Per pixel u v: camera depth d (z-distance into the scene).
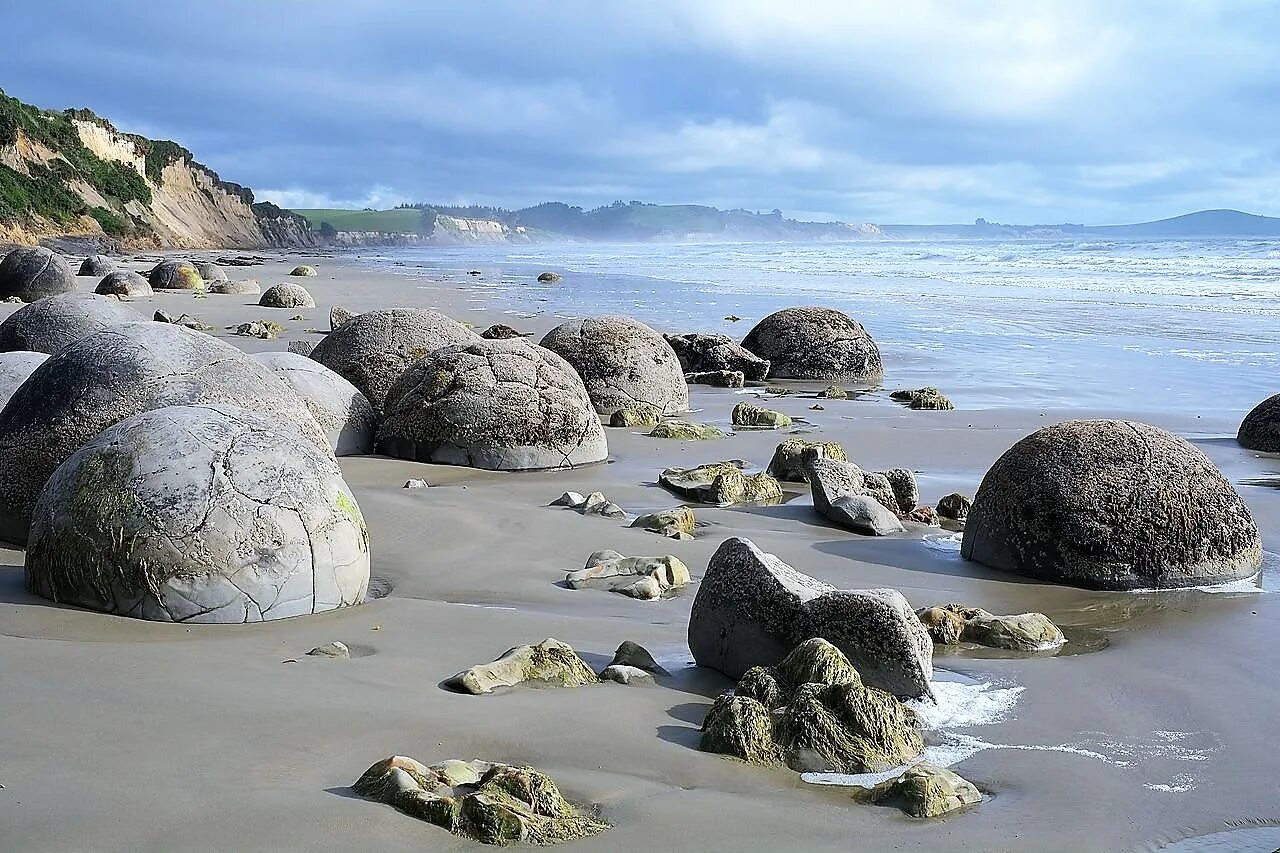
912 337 23.05
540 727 4.63
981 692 5.48
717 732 4.55
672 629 6.22
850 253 79.75
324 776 4.01
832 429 13.38
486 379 10.84
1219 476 7.76
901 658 5.18
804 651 4.97
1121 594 7.30
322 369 11.26
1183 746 4.88
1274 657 6.08
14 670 4.92
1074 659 6.03
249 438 6.29
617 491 9.87
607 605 6.67
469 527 8.29
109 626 5.71
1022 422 13.86
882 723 4.62
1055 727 5.06
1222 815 4.23
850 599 5.26
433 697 4.88
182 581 5.84
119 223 69.06
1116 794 4.38
